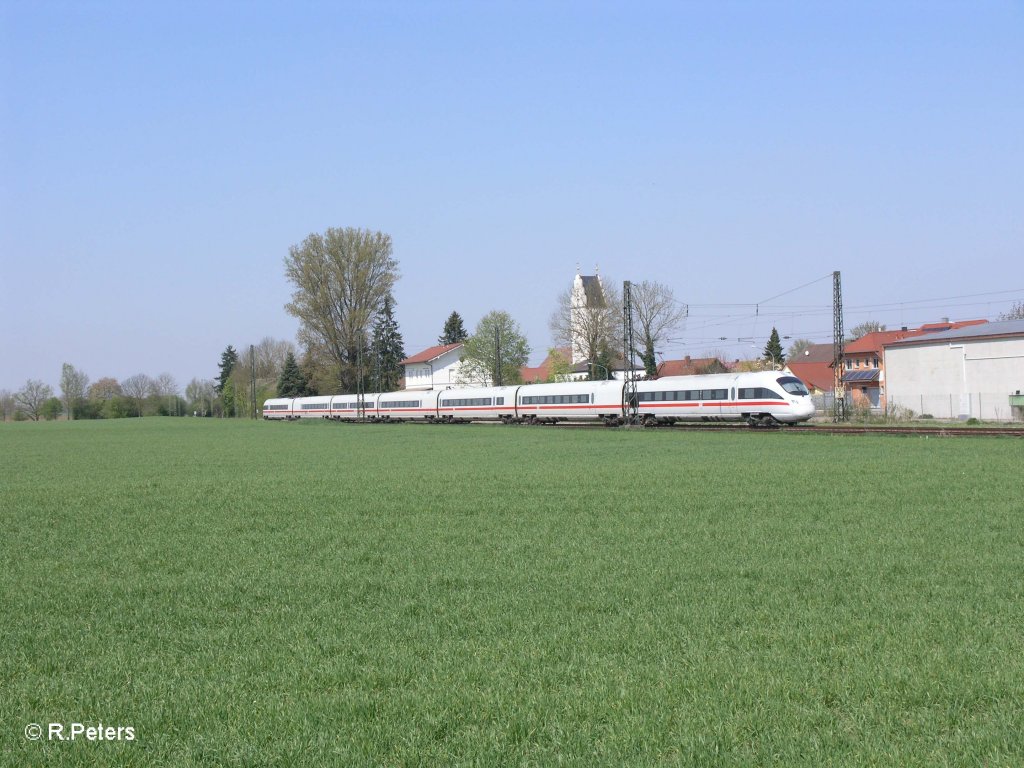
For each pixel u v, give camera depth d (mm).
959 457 38188
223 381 191750
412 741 8336
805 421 70500
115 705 9500
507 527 22203
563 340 126750
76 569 17672
